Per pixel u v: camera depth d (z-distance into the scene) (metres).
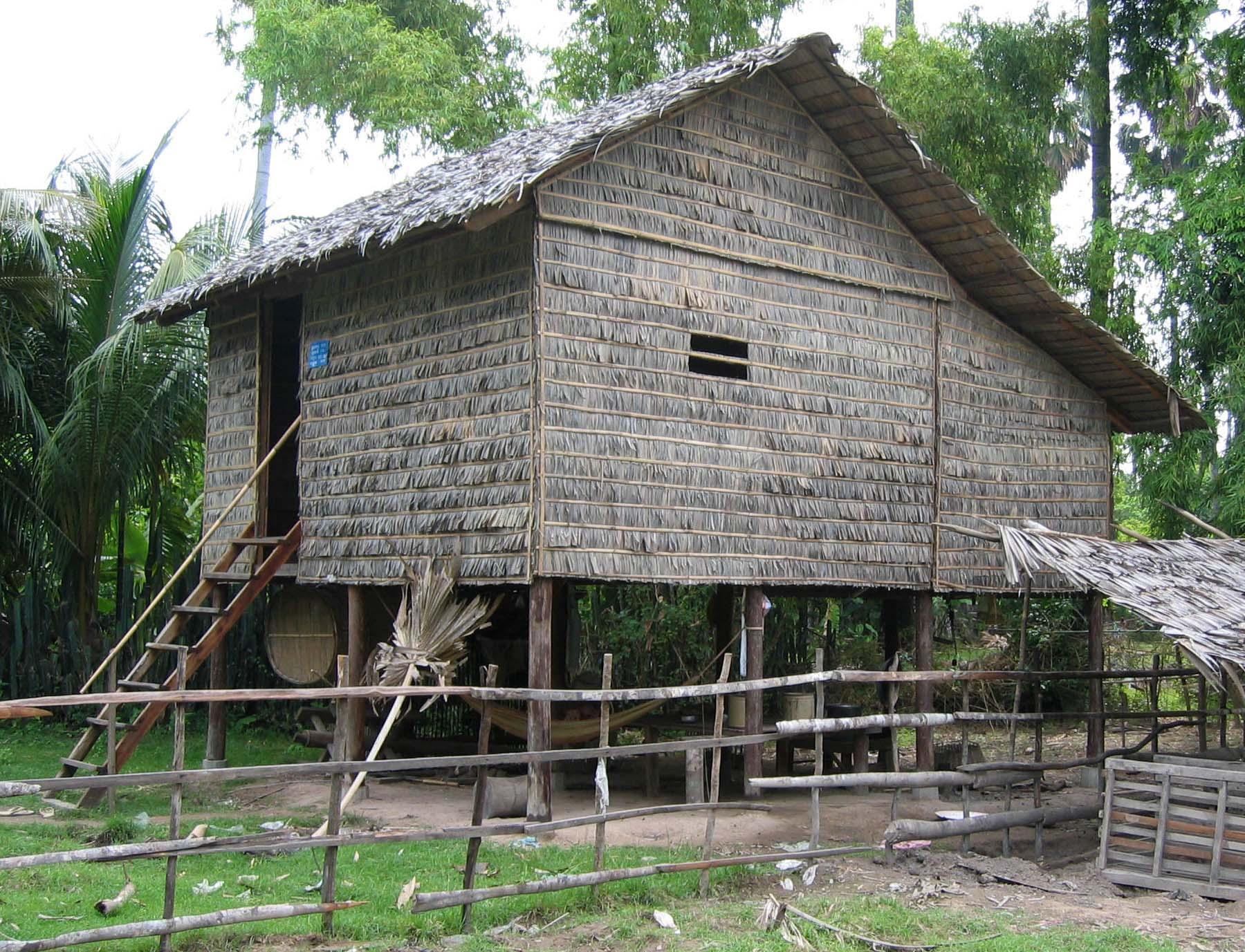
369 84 20.14
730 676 13.98
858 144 11.33
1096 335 12.54
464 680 13.55
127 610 15.65
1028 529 10.29
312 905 6.24
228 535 12.54
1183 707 17.30
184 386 15.36
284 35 19.94
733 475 10.47
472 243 10.00
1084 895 7.88
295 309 14.37
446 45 20.98
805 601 17.11
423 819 9.84
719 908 7.23
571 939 6.59
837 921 6.98
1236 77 16.67
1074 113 19.16
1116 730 16.97
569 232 9.60
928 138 18.67
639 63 19.86
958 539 12.24
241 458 12.47
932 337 12.20
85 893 7.25
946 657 19.58
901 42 19.58
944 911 7.28
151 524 16.12
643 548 9.78
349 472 11.03
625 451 9.76
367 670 10.77
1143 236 16.36
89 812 9.99
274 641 12.75
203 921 5.79
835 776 8.27
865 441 11.52
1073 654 18.08
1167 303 16.64
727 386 10.52
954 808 11.05
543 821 9.36
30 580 15.55
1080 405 13.62
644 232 10.02
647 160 10.09
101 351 14.20
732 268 10.66
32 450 15.45
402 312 10.66
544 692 7.36
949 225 11.73
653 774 11.34
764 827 9.81
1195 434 16.67
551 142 10.27
